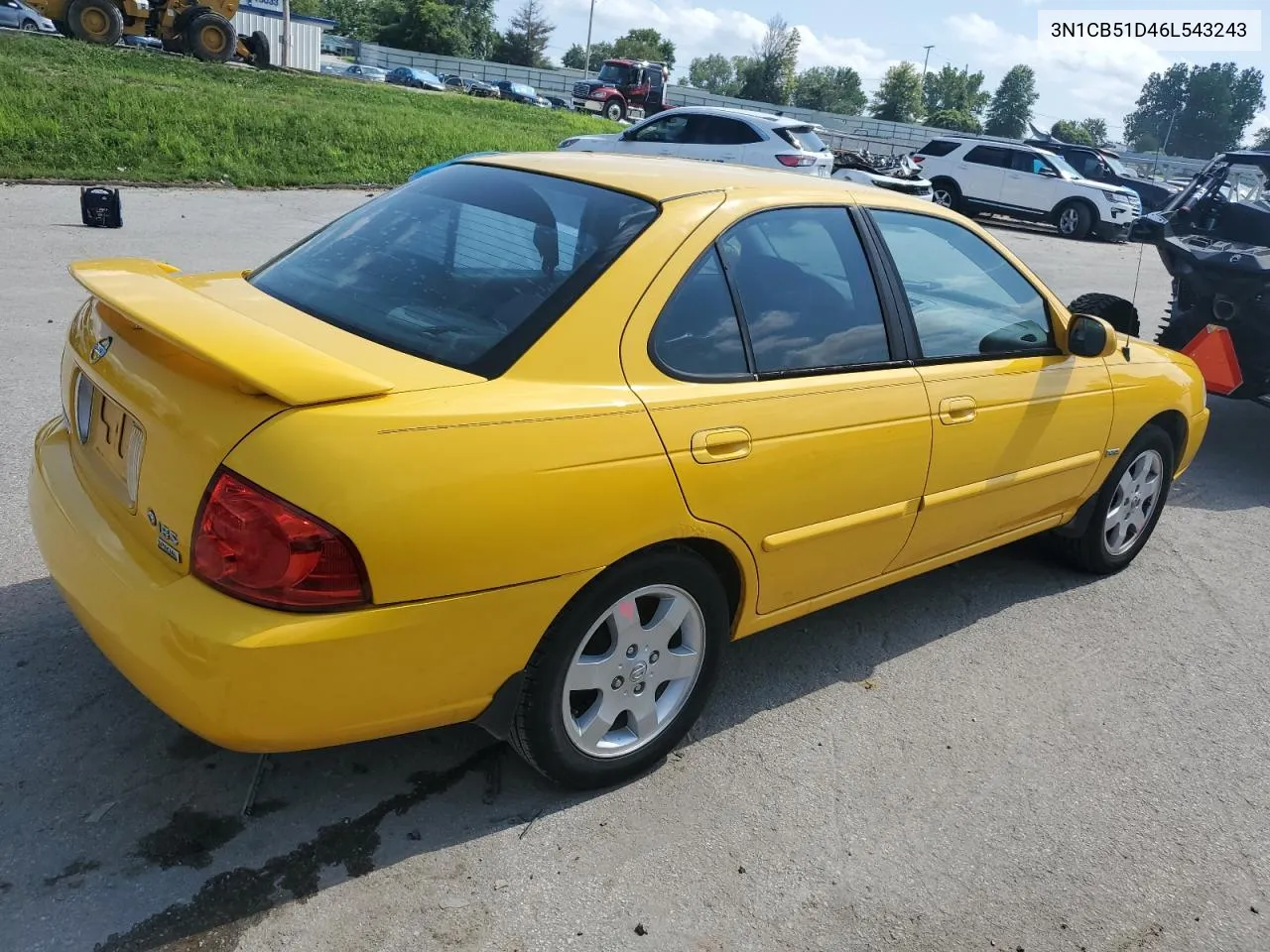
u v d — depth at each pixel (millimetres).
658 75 45094
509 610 2410
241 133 17094
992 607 4348
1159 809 3125
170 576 2252
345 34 97562
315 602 2141
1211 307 6602
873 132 60312
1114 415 4207
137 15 25000
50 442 2961
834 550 3223
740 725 3303
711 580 2879
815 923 2529
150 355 2441
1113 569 4777
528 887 2520
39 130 14352
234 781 2748
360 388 2209
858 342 3227
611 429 2514
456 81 64688
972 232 3777
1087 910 2689
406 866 2539
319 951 2271
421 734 3041
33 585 3562
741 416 2791
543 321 2551
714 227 2887
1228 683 3912
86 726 2889
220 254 9766
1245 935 2668
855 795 3021
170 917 2311
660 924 2461
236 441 2148
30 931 2229
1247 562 5117
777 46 85375
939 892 2684
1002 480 3742
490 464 2303
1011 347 3760
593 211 2877
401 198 3262
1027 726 3486
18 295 7531
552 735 2668
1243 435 7562
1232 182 7117
